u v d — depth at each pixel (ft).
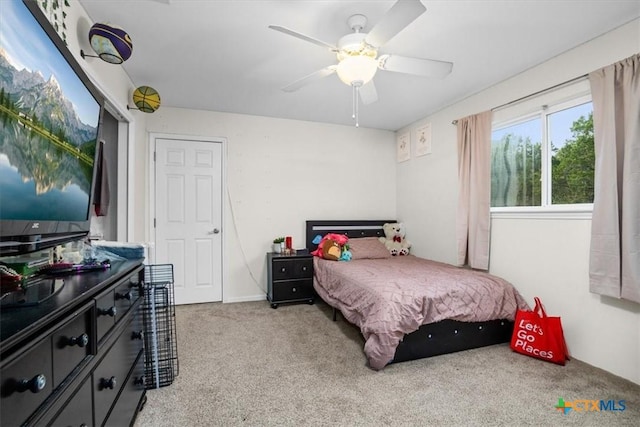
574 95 7.66
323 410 5.63
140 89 8.60
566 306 7.80
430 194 12.82
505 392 6.19
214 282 12.75
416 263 11.30
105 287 3.69
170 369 6.66
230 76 9.33
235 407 5.71
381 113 12.78
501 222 9.56
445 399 5.97
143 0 5.97
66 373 2.73
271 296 12.09
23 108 2.86
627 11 6.24
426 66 6.65
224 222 12.82
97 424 3.39
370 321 7.30
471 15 6.40
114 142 9.35
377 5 6.09
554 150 8.39
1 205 2.61
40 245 3.51
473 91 10.39
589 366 7.22
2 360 1.88
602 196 6.86
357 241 13.21
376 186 15.11
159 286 6.95
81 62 5.99
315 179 14.14
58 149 3.61
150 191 11.96
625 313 6.66
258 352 8.02
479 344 8.23
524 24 6.69
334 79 9.63
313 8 6.22
